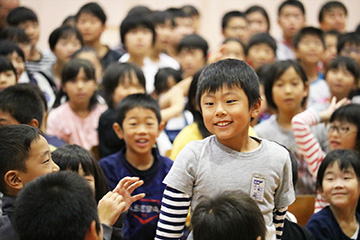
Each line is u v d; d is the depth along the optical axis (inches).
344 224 139.2
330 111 164.7
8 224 96.1
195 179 100.0
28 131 104.8
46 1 360.8
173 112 178.2
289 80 173.3
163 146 186.1
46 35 360.5
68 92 197.6
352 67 212.4
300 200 147.3
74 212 82.7
